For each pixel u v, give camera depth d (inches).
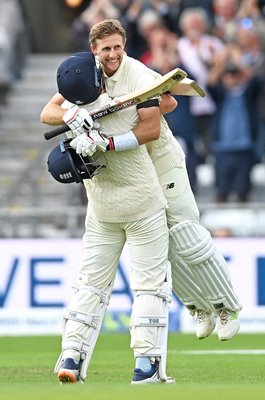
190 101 2283.5
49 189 2432.3
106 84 1046.4
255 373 1243.2
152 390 892.0
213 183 2413.9
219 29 2330.2
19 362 1421.0
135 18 2367.1
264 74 2294.5
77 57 1028.5
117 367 1347.2
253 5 2357.3
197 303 1154.0
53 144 2459.4
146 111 1037.8
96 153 1044.5
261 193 2449.6
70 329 1074.7
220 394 854.5
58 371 1075.3
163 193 1081.4
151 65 2297.0
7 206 2292.1
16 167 2615.7
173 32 2369.6
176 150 1101.1
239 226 2127.2
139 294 1066.1
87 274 1081.4
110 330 1958.7
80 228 2116.1
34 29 3002.0
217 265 1116.5
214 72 2290.8
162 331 1063.6
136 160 1051.3
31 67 2861.7
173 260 1131.9
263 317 1953.7
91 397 831.7
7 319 1972.2
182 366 1338.6
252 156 2281.0
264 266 1950.1
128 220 1063.0
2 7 2787.9
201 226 1114.7
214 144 2284.7
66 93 1029.8
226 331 1138.7
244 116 2276.1
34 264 1968.5
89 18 2432.3
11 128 2711.6
